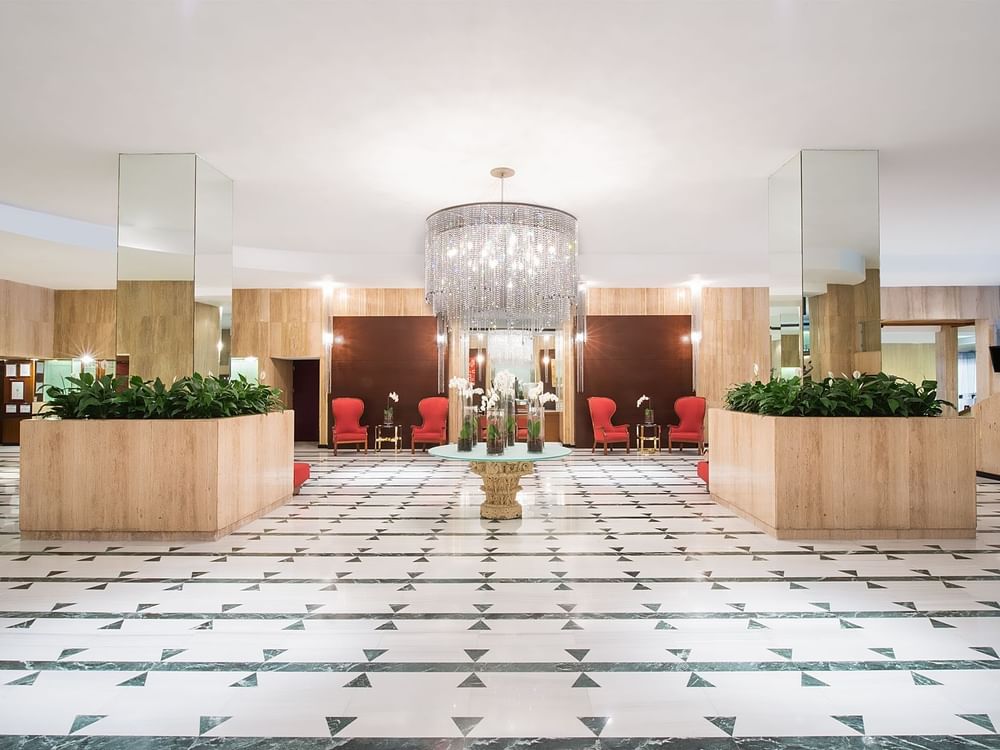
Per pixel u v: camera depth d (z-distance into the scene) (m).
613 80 4.66
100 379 5.91
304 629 3.51
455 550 5.21
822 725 2.52
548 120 5.34
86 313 13.23
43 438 5.49
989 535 5.64
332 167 6.49
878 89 4.81
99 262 10.20
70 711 2.62
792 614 3.73
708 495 7.84
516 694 2.77
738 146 5.93
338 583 4.33
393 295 13.69
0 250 9.27
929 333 18.11
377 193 7.39
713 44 4.18
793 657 3.14
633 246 10.56
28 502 5.48
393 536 5.70
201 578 4.43
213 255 6.52
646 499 7.59
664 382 13.59
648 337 13.61
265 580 4.39
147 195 6.14
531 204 7.51
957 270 11.66
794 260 6.20
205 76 4.59
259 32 4.02
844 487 5.52
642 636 3.41
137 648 3.25
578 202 7.79
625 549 5.24
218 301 6.61
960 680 2.89
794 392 5.71
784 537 5.53
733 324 13.48
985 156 6.21
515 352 13.73
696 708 2.65
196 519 5.47
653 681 2.89
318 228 9.15
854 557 4.95
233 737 2.43
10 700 2.72
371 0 3.69
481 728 2.50
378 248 10.66
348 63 4.41
